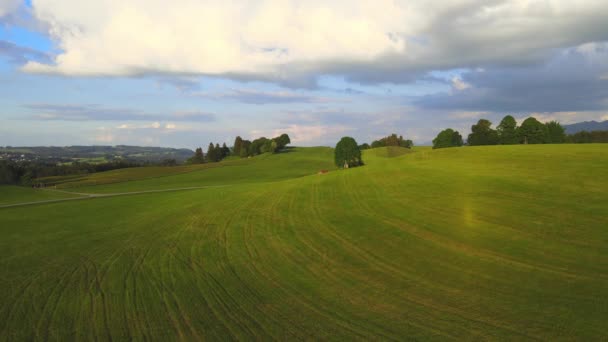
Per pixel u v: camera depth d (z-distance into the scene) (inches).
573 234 805.2
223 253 889.5
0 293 666.8
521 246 773.9
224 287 661.9
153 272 763.4
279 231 1083.9
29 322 539.8
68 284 705.0
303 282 673.6
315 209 1359.5
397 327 483.5
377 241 907.4
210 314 548.4
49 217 1579.7
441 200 1250.6
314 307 561.0
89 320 540.4
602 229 812.0
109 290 665.0
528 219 943.0
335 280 674.8
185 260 844.0
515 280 614.5
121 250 959.6
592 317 474.0
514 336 445.1
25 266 836.6
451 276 656.4
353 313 534.0
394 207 1245.1
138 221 1384.1
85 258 892.6
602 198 1037.8
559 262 673.0
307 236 1005.8
